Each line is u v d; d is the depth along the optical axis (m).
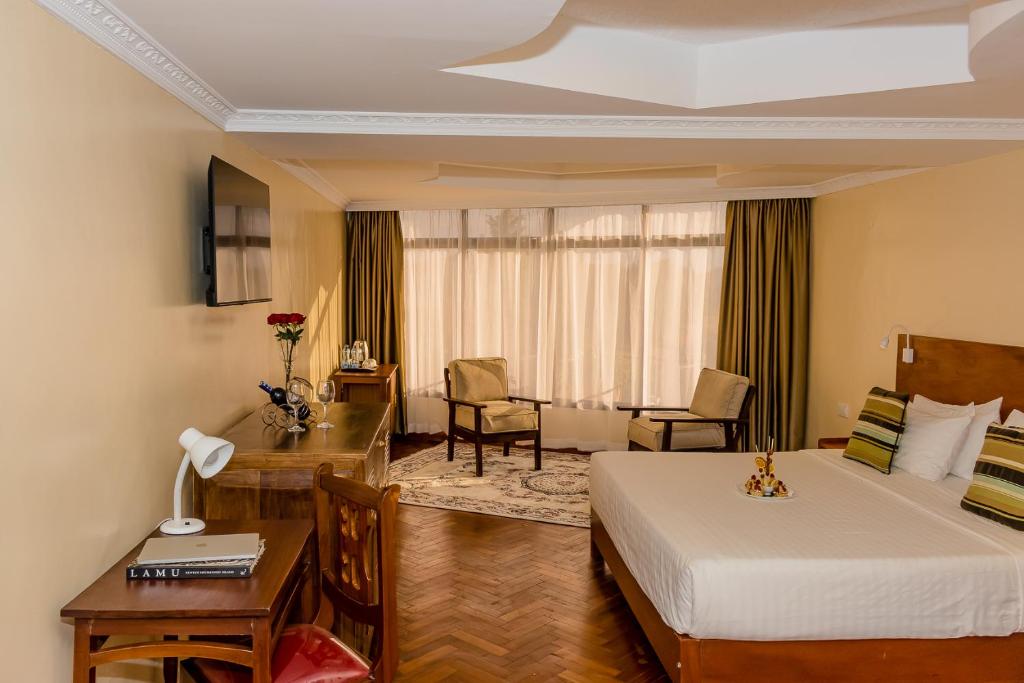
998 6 2.12
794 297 6.13
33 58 1.78
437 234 6.98
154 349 2.51
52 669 1.88
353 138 3.43
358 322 6.98
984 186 3.92
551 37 2.83
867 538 2.80
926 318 4.45
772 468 3.67
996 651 2.61
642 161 4.00
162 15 2.08
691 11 2.74
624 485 3.51
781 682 2.57
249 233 3.24
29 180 1.76
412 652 3.02
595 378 6.68
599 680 2.83
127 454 2.31
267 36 2.26
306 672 2.02
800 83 3.02
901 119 3.35
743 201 6.21
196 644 1.87
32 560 1.79
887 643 2.58
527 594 3.61
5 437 1.68
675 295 6.50
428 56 2.46
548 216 6.75
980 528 2.92
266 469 2.85
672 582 2.62
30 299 1.77
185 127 2.81
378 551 2.15
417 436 7.14
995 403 3.72
